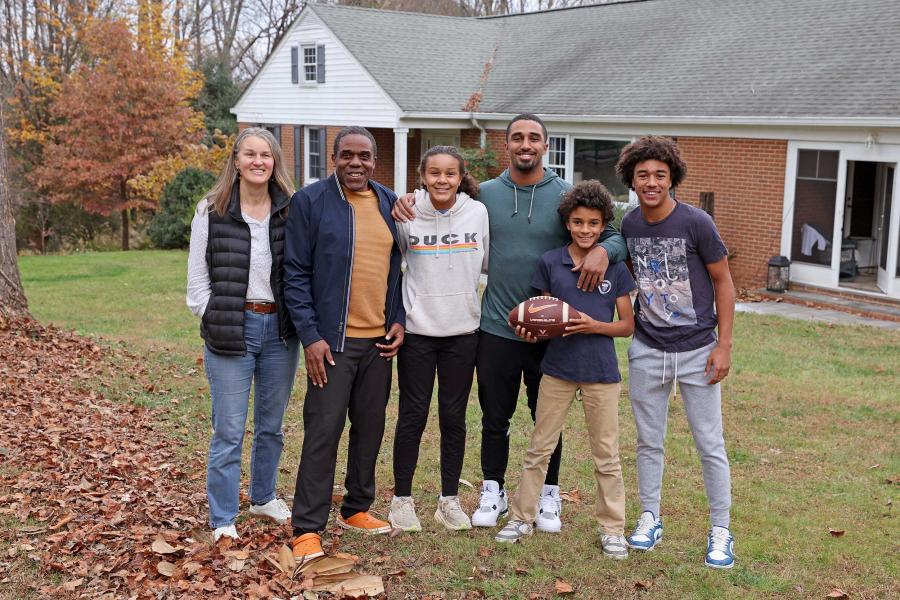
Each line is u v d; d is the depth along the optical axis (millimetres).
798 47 16125
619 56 19688
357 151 3910
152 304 13062
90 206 25766
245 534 4270
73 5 29750
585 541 4445
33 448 5395
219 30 42562
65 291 14242
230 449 4059
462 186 4273
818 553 4391
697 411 4234
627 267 4266
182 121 25719
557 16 23719
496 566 4117
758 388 8031
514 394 4477
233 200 3914
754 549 4426
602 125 17484
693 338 4172
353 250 3951
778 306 13344
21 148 28625
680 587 3973
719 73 16609
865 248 14734
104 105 24578
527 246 4281
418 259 4195
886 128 12727
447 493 4539
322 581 3805
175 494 4777
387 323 4156
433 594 3801
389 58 21812
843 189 13516
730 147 15172
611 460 4277
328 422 4008
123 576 3734
